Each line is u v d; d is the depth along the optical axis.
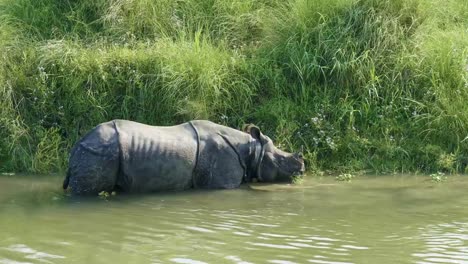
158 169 19.05
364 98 22.98
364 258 13.80
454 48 23.97
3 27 25.47
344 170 21.48
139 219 16.45
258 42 25.62
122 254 13.96
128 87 23.16
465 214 17.05
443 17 27.09
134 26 26.14
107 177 18.70
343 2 25.02
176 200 18.33
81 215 16.78
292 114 22.84
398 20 24.64
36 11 26.66
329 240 14.93
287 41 24.53
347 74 23.41
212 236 15.12
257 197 18.67
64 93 23.16
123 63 23.67
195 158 19.45
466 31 25.80
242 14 26.53
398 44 24.16
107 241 14.77
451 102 22.89
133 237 15.05
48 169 21.58
